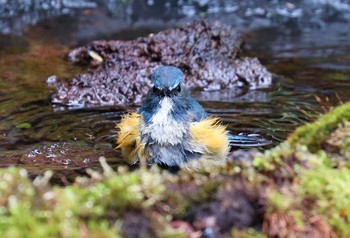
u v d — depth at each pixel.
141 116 8.29
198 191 5.16
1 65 13.23
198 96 11.70
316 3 18.31
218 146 8.22
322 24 16.77
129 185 4.94
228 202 5.10
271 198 5.09
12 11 17.41
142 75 12.09
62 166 8.09
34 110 10.66
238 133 9.36
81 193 4.91
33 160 8.30
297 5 18.22
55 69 13.06
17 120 10.05
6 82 12.13
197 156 8.25
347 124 6.12
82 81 11.80
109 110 10.94
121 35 15.70
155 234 4.74
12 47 14.59
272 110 10.54
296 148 5.76
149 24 16.69
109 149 8.82
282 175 5.44
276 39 15.45
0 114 10.33
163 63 12.65
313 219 5.11
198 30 13.27
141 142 8.18
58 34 15.68
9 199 4.70
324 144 6.09
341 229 5.10
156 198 4.97
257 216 5.11
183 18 17.34
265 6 18.20
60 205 4.71
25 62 13.49
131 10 17.88
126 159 8.41
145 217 4.80
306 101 10.98
